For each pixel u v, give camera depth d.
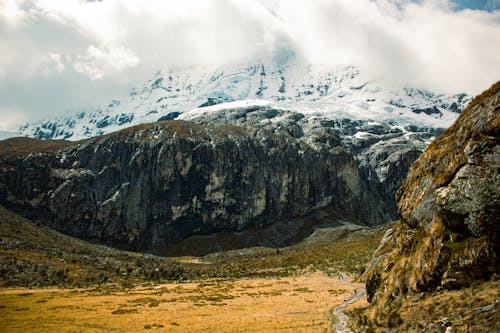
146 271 170.25
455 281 53.38
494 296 47.50
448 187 59.12
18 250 167.00
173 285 138.88
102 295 111.62
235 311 85.88
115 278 152.50
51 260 162.50
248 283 142.75
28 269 145.88
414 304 56.28
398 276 64.19
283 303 95.06
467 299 49.69
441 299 53.00
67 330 69.88
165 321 76.00
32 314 83.19
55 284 135.75
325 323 70.12
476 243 52.91
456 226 56.41
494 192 53.50
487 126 58.66
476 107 63.38
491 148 56.81
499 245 51.16
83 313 84.12
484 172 55.66
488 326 43.78
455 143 64.75
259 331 66.50
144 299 103.31
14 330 70.06
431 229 61.25
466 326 45.41
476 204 54.38
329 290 114.69
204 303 97.00
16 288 126.56
